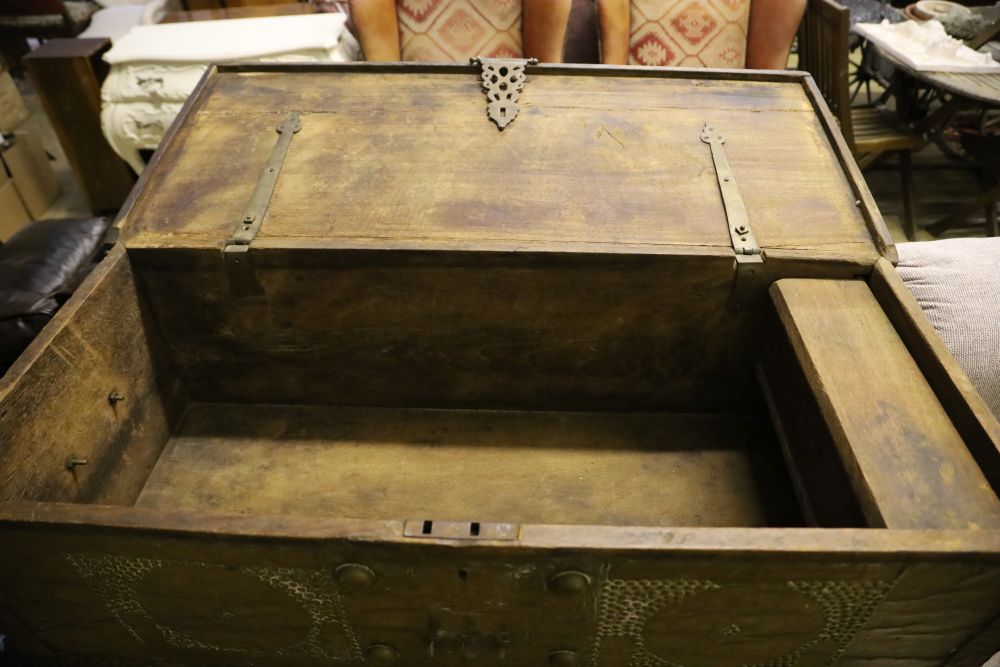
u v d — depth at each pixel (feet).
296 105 5.51
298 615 3.68
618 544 2.98
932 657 3.76
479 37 8.53
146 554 3.33
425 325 4.96
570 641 3.70
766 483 4.98
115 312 4.56
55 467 4.07
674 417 5.46
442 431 5.38
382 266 4.58
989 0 11.07
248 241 4.54
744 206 4.74
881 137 8.92
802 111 5.44
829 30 8.11
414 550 3.07
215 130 5.32
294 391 5.48
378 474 5.07
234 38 8.47
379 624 3.67
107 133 8.57
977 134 9.84
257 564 3.30
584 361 5.15
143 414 4.96
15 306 5.60
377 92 5.61
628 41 8.59
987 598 3.25
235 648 4.08
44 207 10.15
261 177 4.93
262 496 4.95
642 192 4.83
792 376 4.31
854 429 3.60
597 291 4.69
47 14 12.67
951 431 3.59
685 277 4.58
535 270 4.57
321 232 4.60
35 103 13.14
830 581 3.14
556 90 5.59
